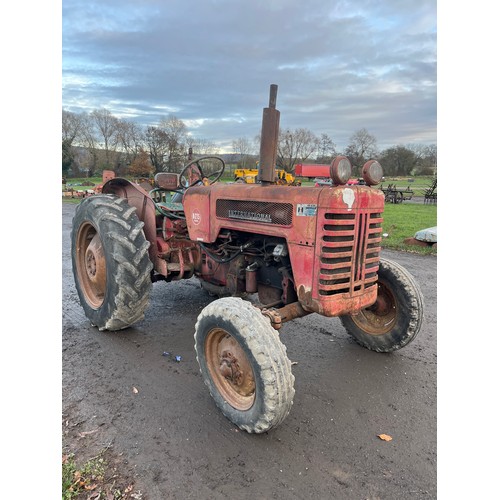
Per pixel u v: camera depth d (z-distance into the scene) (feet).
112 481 7.44
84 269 14.52
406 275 11.48
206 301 17.08
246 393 8.92
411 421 9.23
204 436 8.68
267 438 8.64
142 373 11.23
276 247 9.58
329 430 8.92
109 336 13.55
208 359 9.59
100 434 8.70
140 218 13.89
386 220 43.52
